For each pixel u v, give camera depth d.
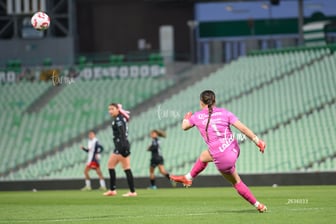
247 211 40.00
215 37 141.12
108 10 141.75
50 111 121.25
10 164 110.38
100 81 127.31
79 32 141.12
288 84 110.50
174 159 98.56
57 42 133.50
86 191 81.56
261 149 35.78
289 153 92.19
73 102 122.56
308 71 111.44
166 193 67.50
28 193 79.19
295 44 140.50
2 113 121.88
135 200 55.97
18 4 131.62
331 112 98.19
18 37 133.75
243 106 108.94
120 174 95.62
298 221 33.59
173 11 141.38
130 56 129.50
